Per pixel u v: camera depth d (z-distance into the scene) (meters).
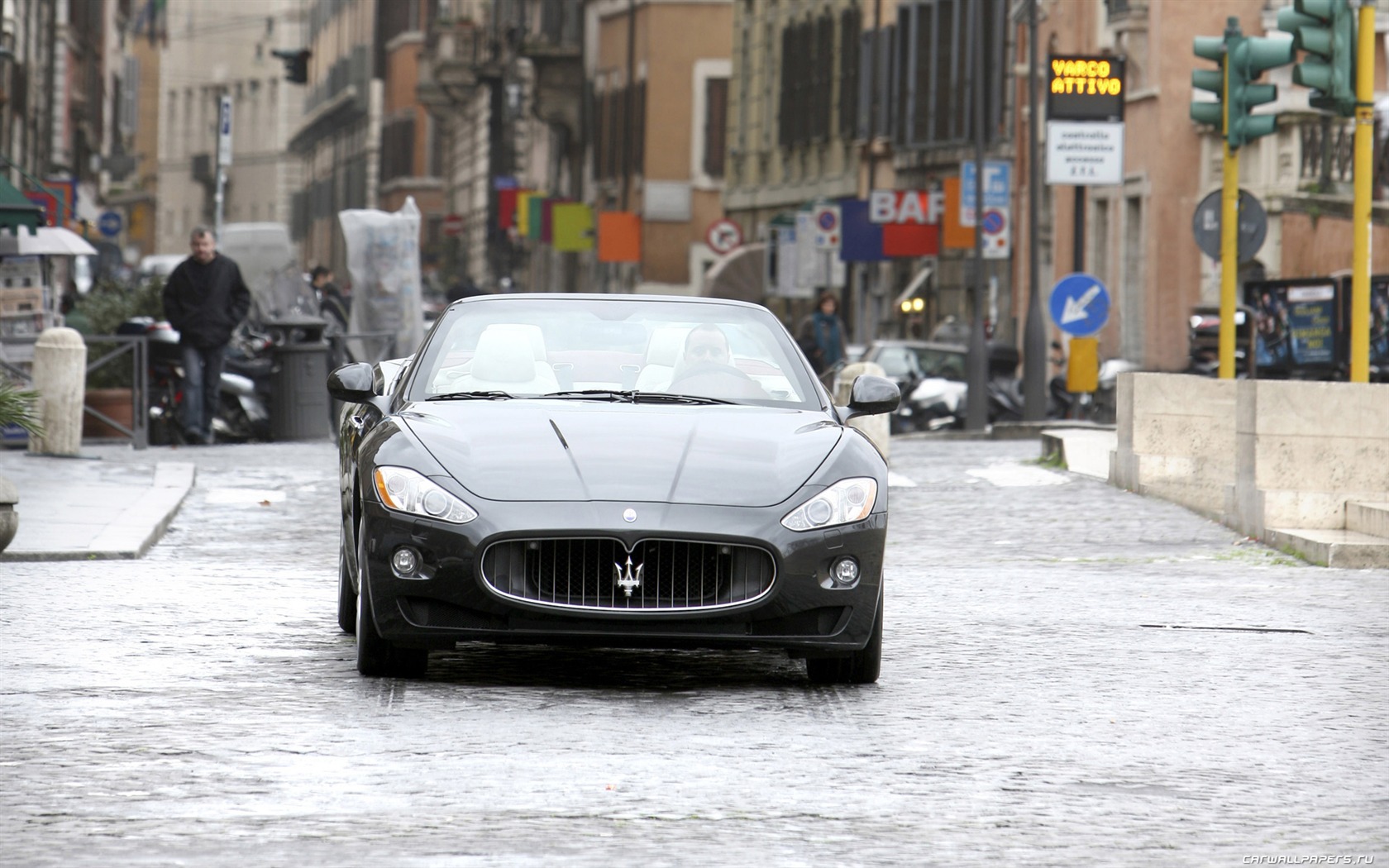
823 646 26.88
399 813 20.34
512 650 30.97
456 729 24.62
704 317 31.83
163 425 78.25
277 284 90.06
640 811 20.59
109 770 22.11
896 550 47.31
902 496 58.28
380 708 25.88
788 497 26.92
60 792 21.05
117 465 62.50
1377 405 48.66
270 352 79.19
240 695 26.58
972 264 139.38
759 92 188.50
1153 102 115.38
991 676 29.44
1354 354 54.84
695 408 29.33
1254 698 27.98
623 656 30.75
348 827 19.73
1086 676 29.56
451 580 26.33
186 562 41.78
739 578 26.44
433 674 28.59
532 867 18.33
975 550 47.34
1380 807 21.53
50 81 182.00
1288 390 48.72
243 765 22.39
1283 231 104.88
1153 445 58.50
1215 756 24.02
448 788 21.47
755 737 24.58
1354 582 41.59
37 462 61.91
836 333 97.75
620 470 26.88
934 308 145.00
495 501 26.44
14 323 71.94
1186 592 39.66
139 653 29.78
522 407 29.06
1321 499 48.66
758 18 188.88
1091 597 38.75
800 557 26.53
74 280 143.75
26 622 32.47
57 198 74.31
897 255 132.25
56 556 41.50
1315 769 23.41
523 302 31.95
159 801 20.70
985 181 98.50
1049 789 22.11
